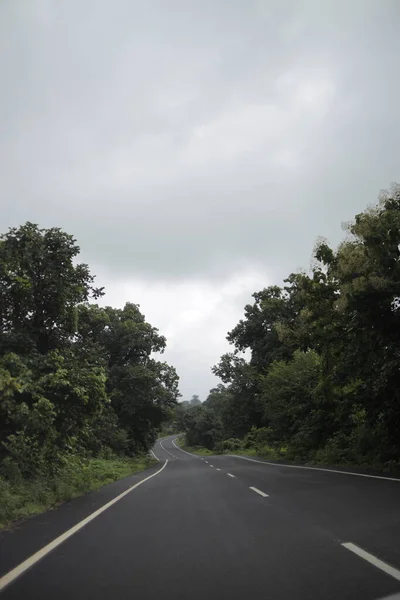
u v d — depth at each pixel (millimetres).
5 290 15703
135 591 4797
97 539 7301
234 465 29047
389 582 4754
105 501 12422
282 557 5859
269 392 35531
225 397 73438
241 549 6355
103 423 36219
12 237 16766
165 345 52719
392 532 6785
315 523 7836
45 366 15820
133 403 47469
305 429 29094
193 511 9914
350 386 23422
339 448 23828
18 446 14211
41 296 16922
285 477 16969
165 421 54250
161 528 8086
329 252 18188
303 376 29969
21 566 5793
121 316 52875
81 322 20531
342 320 17781
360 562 5469
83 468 21031
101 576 5324
